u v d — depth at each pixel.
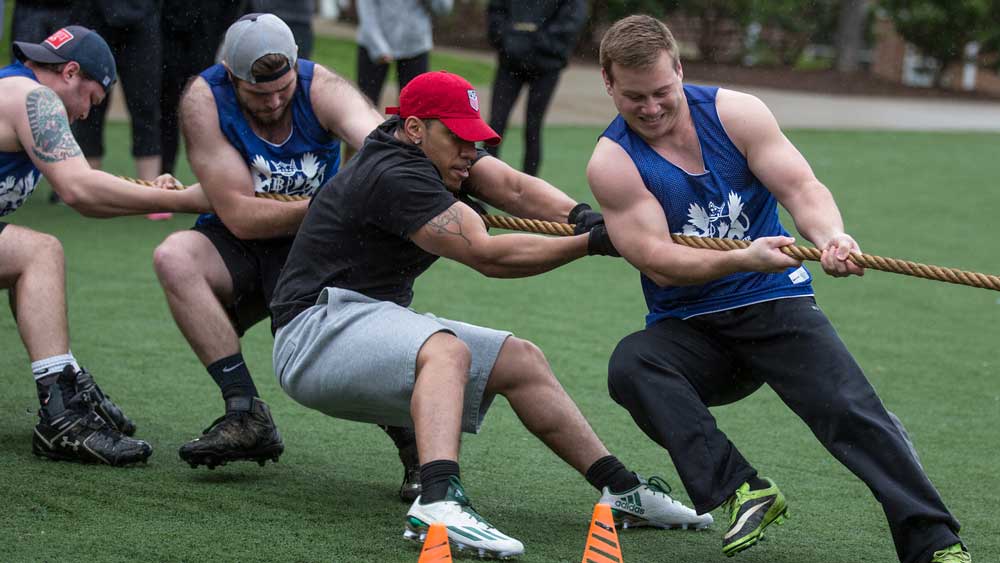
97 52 7.05
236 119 6.81
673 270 5.69
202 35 13.84
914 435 7.99
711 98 5.89
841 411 5.59
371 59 15.43
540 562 5.55
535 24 14.79
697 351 5.93
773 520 5.62
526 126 15.33
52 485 6.25
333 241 6.02
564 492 6.69
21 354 8.87
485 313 10.70
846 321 11.15
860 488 6.93
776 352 5.82
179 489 6.33
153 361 8.81
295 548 5.54
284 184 6.97
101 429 6.68
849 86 31.98
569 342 9.91
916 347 10.32
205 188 6.81
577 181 17.09
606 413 8.20
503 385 6.05
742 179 5.88
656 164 5.80
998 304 12.01
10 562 5.20
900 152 22.27
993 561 5.87
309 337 5.96
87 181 6.81
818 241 5.64
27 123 6.78
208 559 5.35
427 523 5.52
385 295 6.10
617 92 5.71
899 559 5.57
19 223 13.33
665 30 5.69
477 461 7.16
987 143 24.02
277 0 14.27
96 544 5.46
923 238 14.77
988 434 8.05
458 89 5.88
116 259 11.92
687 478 5.66
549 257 5.82
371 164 5.91
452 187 6.08
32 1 12.80
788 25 33.75
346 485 6.61
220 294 6.93
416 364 5.66
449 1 15.52
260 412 6.57
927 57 33.69
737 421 8.18
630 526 6.25
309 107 6.92
